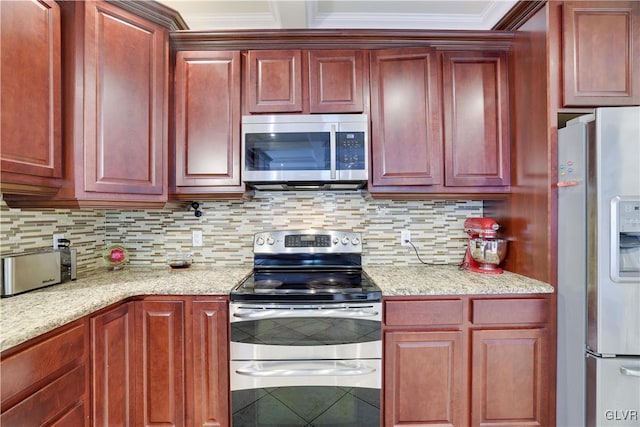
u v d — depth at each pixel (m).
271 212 2.12
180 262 2.03
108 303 1.31
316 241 1.97
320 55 1.80
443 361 1.51
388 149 1.79
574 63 1.53
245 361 1.46
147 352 1.48
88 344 1.23
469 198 1.88
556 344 1.52
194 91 1.78
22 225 1.47
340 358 1.47
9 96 1.17
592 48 1.54
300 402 1.45
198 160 1.78
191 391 1.48
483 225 1.83
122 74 1.55
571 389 1.44
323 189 2.09
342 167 1.75
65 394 1.10
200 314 1.49
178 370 1.48
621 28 1.54
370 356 1.48
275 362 1.46
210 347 1.48
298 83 1.80
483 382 1.51
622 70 1.54
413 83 1.79
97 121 1.48
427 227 2.14
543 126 1.56
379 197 1.85
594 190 1.35
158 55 1.68
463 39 1.79
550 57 1.53
